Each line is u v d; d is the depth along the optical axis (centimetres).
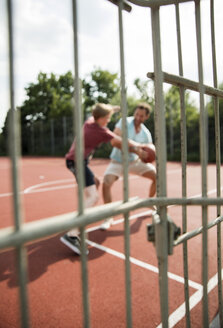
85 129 286
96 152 1942
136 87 2538
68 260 254
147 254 264
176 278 215
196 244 284
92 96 3164
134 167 372
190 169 1054
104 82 3144
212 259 249
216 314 169
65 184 755
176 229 94
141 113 360
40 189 668
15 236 54
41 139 2398
